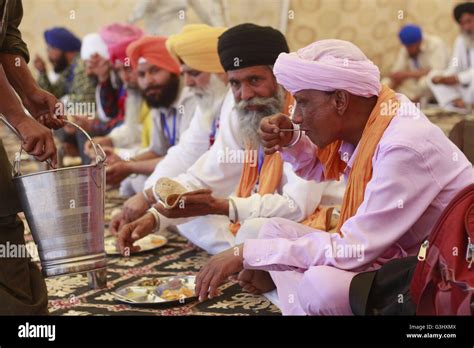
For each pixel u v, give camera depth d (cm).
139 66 426
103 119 553
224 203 291
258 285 264
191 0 693
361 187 226
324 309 216
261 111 302
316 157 263
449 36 871
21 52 240
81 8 929
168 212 288
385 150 217
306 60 224
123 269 309
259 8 793
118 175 395
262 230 253
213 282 230
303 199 290
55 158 222
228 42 300
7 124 221
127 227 297
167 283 277
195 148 359
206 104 360
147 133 494
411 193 213
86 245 221
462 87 702
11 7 235
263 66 298
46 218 216
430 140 217
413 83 751
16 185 216
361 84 223
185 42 349
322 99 227
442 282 197
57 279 296
